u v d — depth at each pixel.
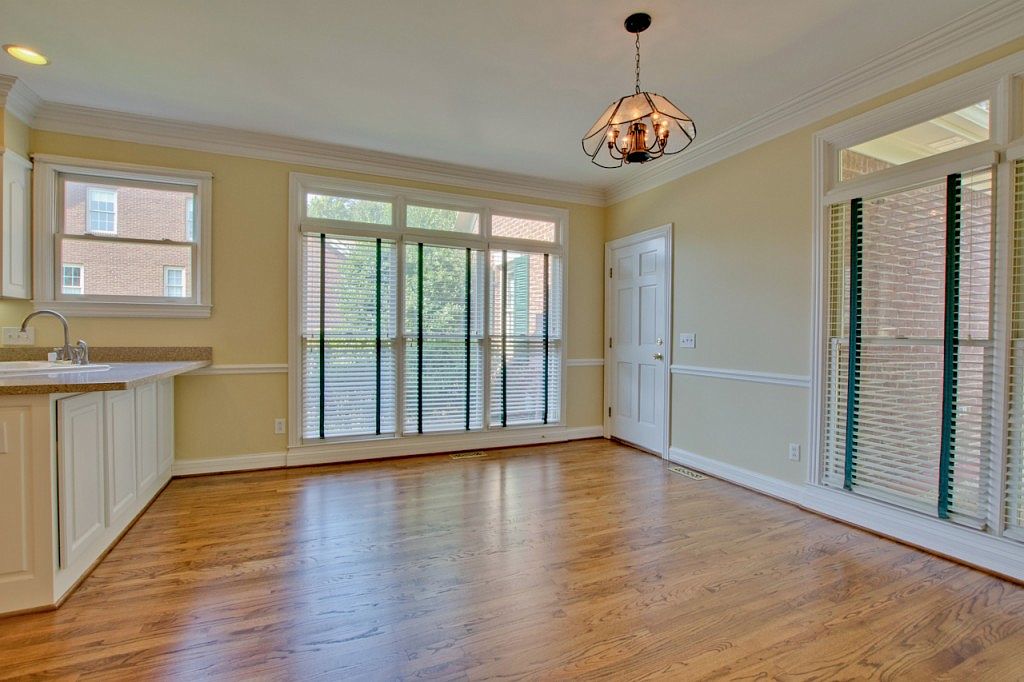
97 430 2.25
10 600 1.82
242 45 2.49
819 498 2.95
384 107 3.18
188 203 3.57
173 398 3.51
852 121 2.77
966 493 2.32
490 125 3.45
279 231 3.77
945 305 2.38
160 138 3.44
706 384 3.79
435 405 4.32
